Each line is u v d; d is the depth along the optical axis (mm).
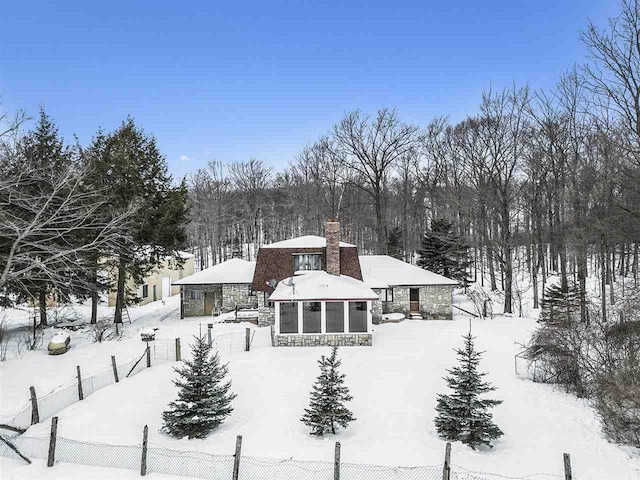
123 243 27750
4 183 18578
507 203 33906
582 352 17688
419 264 42406
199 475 10859
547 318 25734
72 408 15305
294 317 23906
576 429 13234
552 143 31469
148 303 41812
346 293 23688
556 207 31969
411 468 10859
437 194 49031
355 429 13469
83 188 25172
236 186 66375
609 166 21844
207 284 32125
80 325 28844
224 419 13859
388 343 23609
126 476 10828
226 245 66000
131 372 18953
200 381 13461
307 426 13641
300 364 19719
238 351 22156
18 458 11891
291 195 63938
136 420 14297
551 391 16188
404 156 52375
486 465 11156
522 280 41969
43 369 19578
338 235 28359
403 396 15891
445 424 12625
